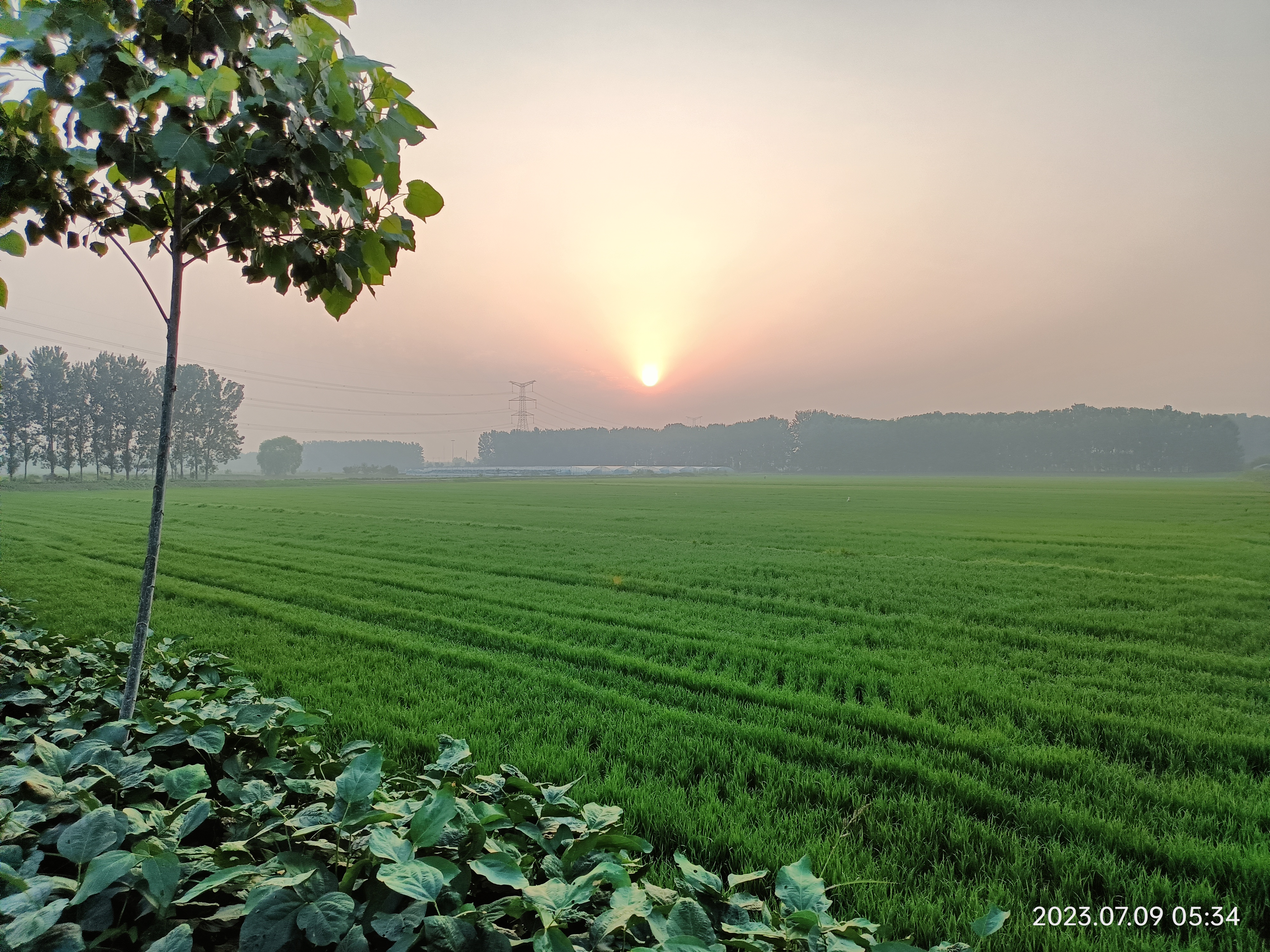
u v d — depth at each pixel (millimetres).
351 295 3115
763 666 9055
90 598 13141
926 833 4523
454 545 24406
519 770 5395
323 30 2594
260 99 2221
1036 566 19266
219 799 2615
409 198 2818
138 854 1687
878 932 3365
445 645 10039
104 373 98062
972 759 5914
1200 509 45656
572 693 7762
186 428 106812
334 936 1620
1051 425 187000
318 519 36844
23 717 3584
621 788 5066
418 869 1730
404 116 2664
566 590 15086
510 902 1812
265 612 12188
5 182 2916
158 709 3143
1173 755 5914
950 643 10250
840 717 6941
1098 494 67625
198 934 1935
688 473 182500
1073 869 4016
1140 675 8633
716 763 5699
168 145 2180
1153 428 175125
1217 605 13273
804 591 15102
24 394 87312
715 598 14320
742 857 4082
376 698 7312
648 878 3830
